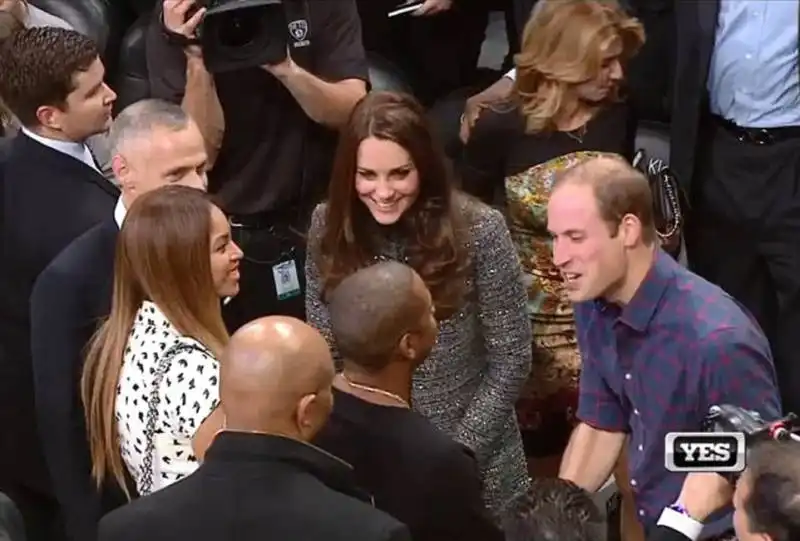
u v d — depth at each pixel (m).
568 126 14.16
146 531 8.10
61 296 10.98
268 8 12.99
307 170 14.24
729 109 16.48
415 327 9.76
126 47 16.41
